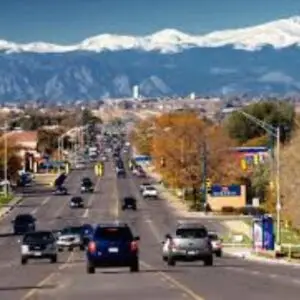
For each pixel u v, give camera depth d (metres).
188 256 103.31
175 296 61.84
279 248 131.50
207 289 67.56
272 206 189.25
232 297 60.81
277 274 86.69
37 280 80.75
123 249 89.75
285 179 170.50
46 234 120.12
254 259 127.50
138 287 70.19
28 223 192.50
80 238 154.88
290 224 175.00
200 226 105.56
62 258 131.50
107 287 70.69
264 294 63.12
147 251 150.25
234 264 110.25
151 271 92.69
